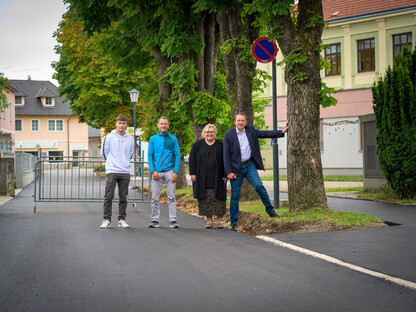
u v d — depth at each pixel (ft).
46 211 40.83
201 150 30.45
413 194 42.47
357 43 94.99
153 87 69.36
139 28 57.26
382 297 14.55
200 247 23.12
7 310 13.46
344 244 22.70
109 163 31.27
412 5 88.99
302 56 29.76
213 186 30.35
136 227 31.01
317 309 13.46
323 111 97.55
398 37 91.09
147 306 13.79
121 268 18.63
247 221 31.12
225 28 42.42
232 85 41.98
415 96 41.22
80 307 13.73
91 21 59.41
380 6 94.17
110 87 116.67
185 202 46.93
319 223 27.17
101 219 35.24
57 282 16.52
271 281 16.53
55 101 244.83
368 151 52.44
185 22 52.65
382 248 21.66
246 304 13.94
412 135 41.22
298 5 30.94
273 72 34.22
